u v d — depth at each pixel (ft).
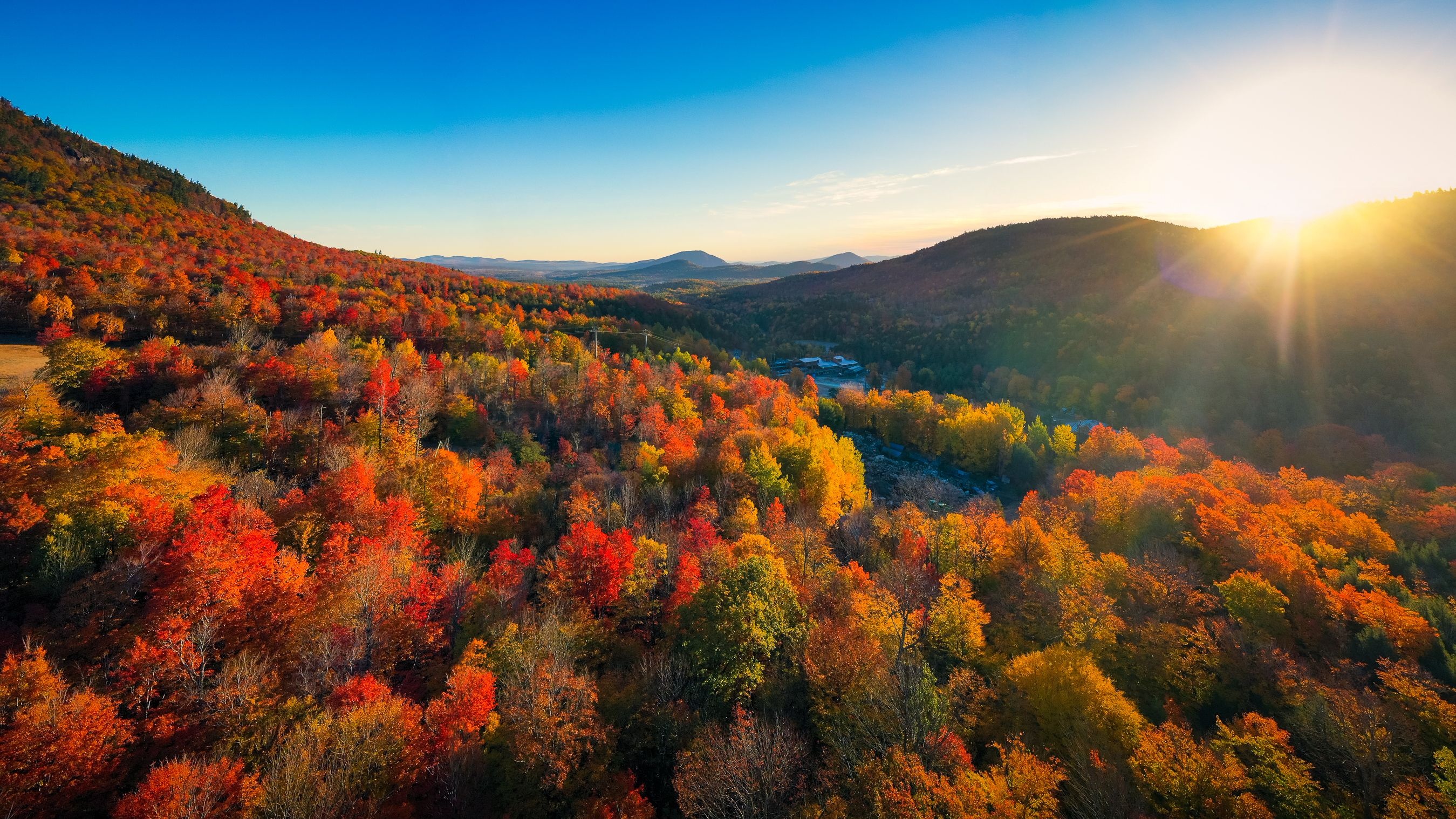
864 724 104.99
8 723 88.38
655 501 240.73
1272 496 261.03
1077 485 292.40
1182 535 208.54
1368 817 97.09
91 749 88.53
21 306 285.23
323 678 113.91
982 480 409.49
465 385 318.86
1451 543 215.51
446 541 190.70
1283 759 103.04
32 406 185.06
